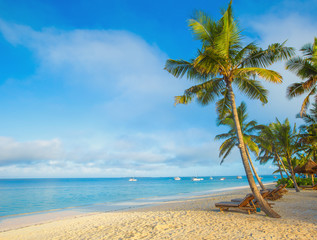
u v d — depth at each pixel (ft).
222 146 71.87
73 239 25.34
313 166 73.67
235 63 34.24
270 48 30.91
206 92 38.50
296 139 72.49
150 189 182.91
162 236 22.49
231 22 30.63
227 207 32.32
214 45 30.99
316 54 45.39
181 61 35.50
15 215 54.29
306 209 33.35
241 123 68.39
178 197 88.38
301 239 18.70
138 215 37.96
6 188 219.20
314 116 72.02
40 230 33.32
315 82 47.11
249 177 29.66
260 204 28.81
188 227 25.36
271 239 19.08
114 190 173.47
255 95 37.65
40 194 136.05
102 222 34.73
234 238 19.97
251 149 71.31
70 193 143.02
